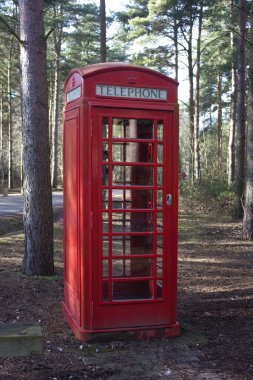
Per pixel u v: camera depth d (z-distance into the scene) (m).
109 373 4.07
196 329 5.24
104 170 4.77
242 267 9.09
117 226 4.98
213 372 4.11
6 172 50.16
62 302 5.79
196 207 20.38
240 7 13.99
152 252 5.02
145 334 4.85
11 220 16.52
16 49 32.03
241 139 16.59
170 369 4.16
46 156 7.40
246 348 4.66
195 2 24.31
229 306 6.18
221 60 28.41
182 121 39.69
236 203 17.19
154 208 4.87
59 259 9.27
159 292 5.05
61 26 31.28
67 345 4.65
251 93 12.20
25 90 7.26
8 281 6.93
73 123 4.95
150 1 27.31
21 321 5.25
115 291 5.03
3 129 47.62
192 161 23.52
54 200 26.48
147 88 4.76
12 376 3.91
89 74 4.61
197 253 10.77
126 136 5.01
